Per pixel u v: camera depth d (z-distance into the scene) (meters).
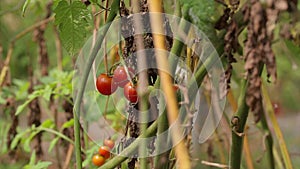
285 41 1.24
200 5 0.92
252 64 0.88
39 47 1.94
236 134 1.13
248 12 0.88
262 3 0.85
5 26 2.67
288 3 0.88
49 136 2.11
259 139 2.04
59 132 1.72
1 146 1.98
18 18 2.56
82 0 1.11
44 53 1.95
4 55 2.68
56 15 1.09
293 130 3.43
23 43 2.63
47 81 1.78
